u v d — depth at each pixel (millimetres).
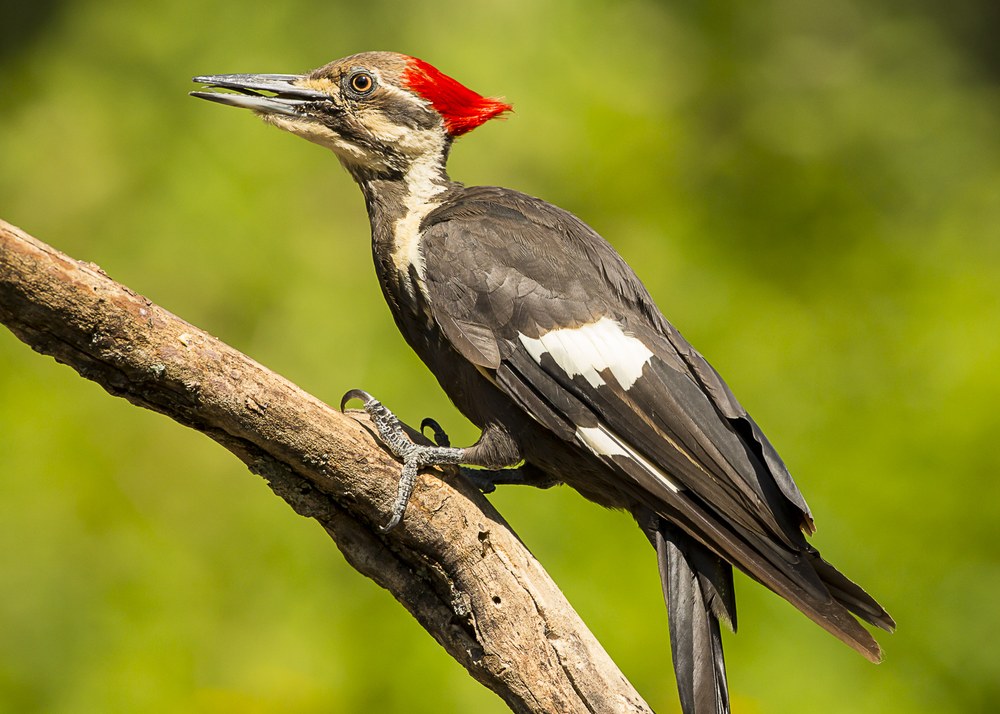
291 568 11406
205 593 11273
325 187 13539
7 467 11562
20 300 6426
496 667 7453
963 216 13922
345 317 12734
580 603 10672
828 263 13367
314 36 14375
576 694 7406
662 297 12883
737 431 7977
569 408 7961
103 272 6594
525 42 13914
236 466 11922
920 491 11336
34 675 10758
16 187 13789
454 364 8344
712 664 7625
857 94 14938
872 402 12102
